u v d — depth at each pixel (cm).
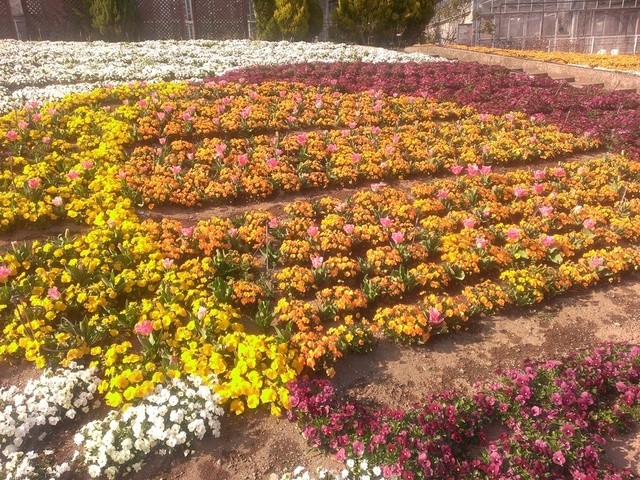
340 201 292
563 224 287
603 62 685
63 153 324
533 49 1057
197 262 228
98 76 502
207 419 164
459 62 649
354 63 589
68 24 807
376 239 263
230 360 182
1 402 165
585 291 245
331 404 167
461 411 169
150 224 251
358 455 152
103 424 158
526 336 213
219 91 439
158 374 169
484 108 450
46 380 168
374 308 223
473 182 321
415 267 248
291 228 261
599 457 160
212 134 369
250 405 166
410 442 155
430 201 295
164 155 330
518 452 155
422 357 200
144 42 740
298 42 795
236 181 302
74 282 215
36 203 263
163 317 191
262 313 203
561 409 169
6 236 247
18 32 791
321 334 203
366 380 188
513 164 369
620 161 363
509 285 234
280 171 320
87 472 150
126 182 290
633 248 280
